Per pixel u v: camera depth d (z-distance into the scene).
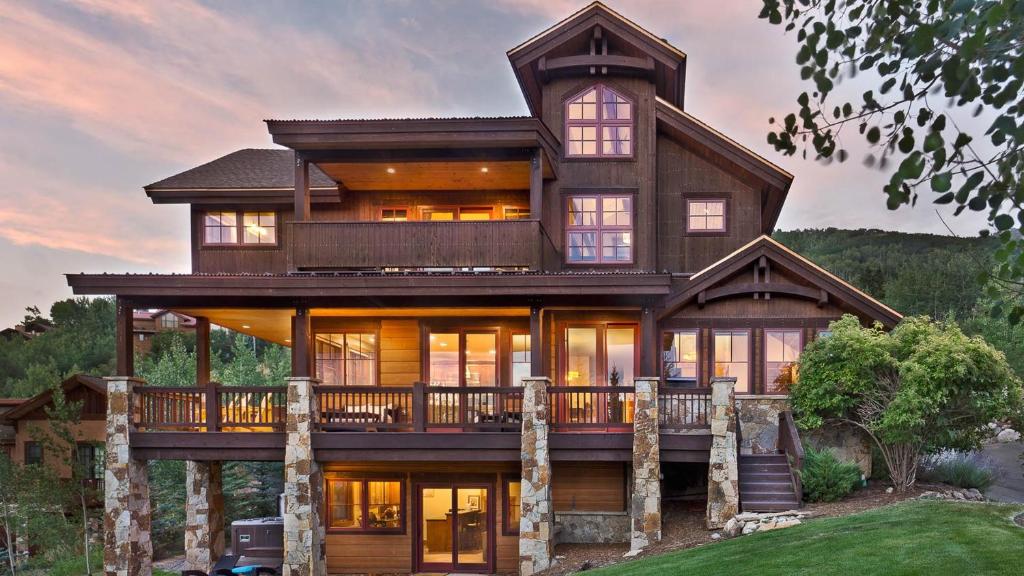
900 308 52.72
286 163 19.83
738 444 14.56
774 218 20.58
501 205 18.16
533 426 13.72
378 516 16.56
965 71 2.48
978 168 2.59
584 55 17.30
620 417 15.66
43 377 43.28
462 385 17.39
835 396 14.30
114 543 13.67
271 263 18.19
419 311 16.78
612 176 17.50
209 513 16.67
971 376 13.11
